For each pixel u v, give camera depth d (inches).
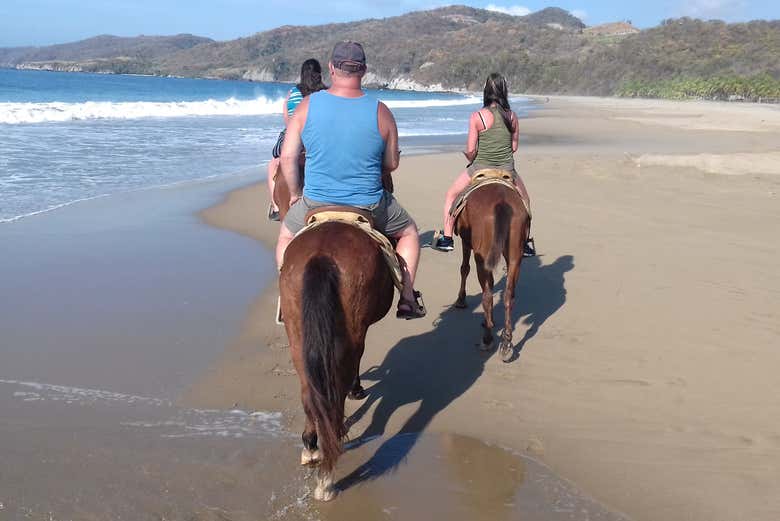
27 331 253.1
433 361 246.4
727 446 187.9
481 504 165.0
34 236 378.9
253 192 531.8
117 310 277.9
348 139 162.2
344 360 150.2
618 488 171.2
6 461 172.7
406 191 548.7
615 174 638.5
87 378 220.1
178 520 154.2
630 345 257.0
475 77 7682.1
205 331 261.0
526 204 260.7
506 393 221.8
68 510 155.3
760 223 443.8
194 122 1125.1
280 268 157.6
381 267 157.8
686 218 458.3
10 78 4109.3
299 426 196.7
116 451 179.9
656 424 200.5
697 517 159.5
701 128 1417.3
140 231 401.7
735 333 265.3
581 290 319.6
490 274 244.8
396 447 190.4
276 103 1902.1
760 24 6323.8
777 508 161.5
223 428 194.4
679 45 6230.3
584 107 2842.0
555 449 189.3
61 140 770.8
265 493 165.8
